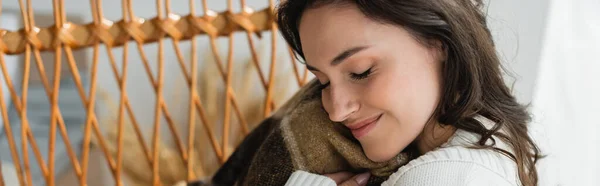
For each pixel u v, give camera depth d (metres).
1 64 0.95
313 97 0.84
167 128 1.89
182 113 1.88
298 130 0.82
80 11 1.83
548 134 1.21
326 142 0.80
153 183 1.06
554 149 1.22
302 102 0.85
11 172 1.46
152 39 1.00
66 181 1.82
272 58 1.06
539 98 1.16
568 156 1.23
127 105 1.04
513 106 0.77
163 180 1.67
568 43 1.19
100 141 1.04
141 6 1.79
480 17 0.75
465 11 0.70
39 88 2.02
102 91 1.87
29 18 0.95
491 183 0.67
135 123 1.06
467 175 0.66
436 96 0.69
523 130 0.78
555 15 1.13
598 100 1.23
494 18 1.06
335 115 0.68
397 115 0.67
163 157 1.67
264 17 1.04
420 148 0.76
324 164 0.81
